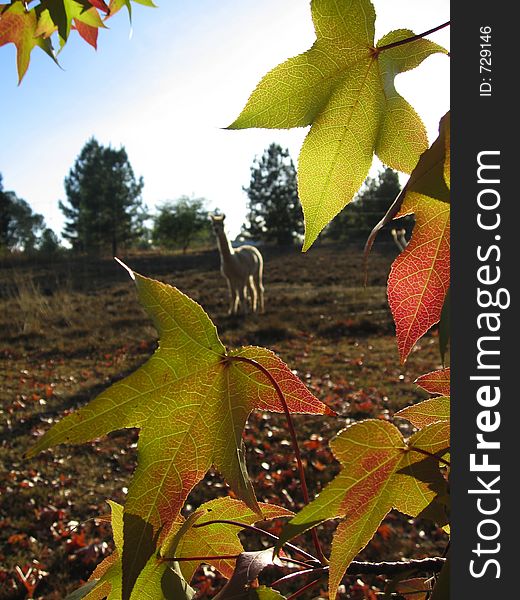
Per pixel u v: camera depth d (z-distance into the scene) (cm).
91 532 413
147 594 67
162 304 61
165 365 61
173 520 60
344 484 57
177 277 2120
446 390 76
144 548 58
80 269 2327
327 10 59
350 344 1027
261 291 1374
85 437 59
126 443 565
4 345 1052
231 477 61
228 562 77
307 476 473
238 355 63
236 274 1285
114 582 67
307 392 64
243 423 64
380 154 65
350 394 700
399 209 51
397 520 394
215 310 1412
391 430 59
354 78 61
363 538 60
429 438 59
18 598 341
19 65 117
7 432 618
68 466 521
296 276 2050
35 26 115
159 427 61
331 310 1345
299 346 1016
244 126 60
